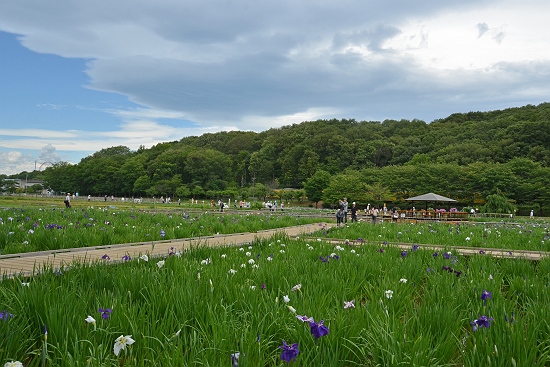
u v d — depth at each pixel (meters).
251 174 116.25
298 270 6.41
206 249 8.57
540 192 59.03
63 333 3.29
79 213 20.41
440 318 3.97
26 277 5.89
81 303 3.98
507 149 77.56
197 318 3.88
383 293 4.97
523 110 105.19
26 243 9.41
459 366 3.60
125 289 4.79
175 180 96.56
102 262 6.36
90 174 116.69
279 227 20.34
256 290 4.71
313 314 3.93
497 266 8.02
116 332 3.36
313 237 14.37
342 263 7.19
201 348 3.18
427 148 97.88
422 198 38.31
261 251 9.14
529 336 3.49
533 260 9.13
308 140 110.81
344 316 3.89
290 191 91.38
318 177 80.06
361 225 21.64
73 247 10.21
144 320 3.62
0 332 3.19
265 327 3.78
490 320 3.70
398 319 3.94
